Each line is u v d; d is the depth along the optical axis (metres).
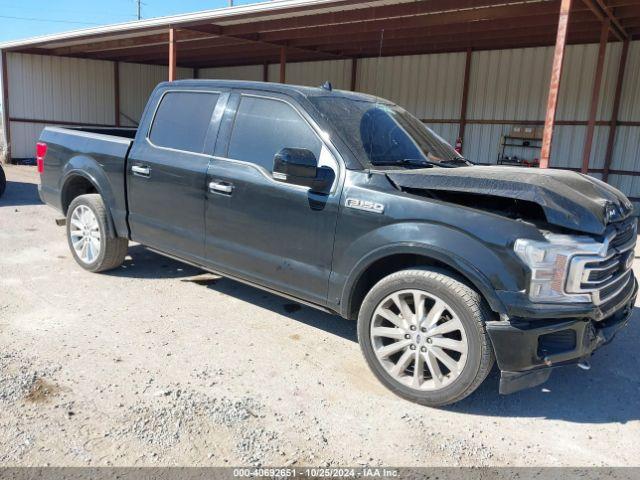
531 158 14.17
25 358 3.72
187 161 4.62
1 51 18.28
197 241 4.61
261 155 4.20
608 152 12.84
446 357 3.30
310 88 4.35
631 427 3.29
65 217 6.05
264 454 2.82
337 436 3.02
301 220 3.87
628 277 3.79
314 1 10.27
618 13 10.27
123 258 5.70
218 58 19.86
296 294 4.01
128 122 22.34
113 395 3.31
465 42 13.88
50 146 6.05
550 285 3.06
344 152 3.78
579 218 3.08
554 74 7.75
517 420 3.31
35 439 2.83
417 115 16.22
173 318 4.62
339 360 3.99
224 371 3.71
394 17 10.26
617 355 4.36
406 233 3.36
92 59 20.86
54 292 5.10
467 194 3.56
